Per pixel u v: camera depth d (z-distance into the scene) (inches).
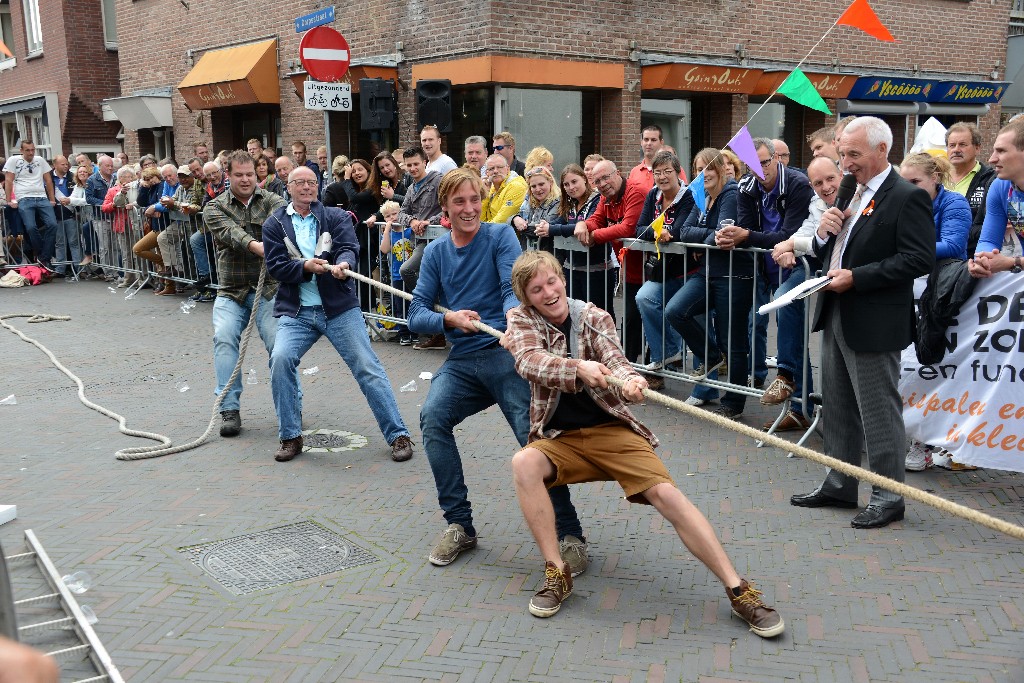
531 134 494.6
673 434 239.6
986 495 194.5
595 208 286.8
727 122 545.3
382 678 128.3
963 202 206.5
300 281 219.6
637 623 142.2
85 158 590.6
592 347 147.2
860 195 175.6
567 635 138.9
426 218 337.7
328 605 149.6
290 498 198.1
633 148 511.2
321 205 226.8
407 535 177.2
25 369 331.9
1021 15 698.2
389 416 222.8
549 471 147.3
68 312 452.1
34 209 558.9
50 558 169.0
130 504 196.1
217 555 169.3
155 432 250.5
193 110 677.9
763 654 132.4
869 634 137.0
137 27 738.8
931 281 206.4
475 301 167.3
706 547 139.9
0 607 74.0
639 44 504.4
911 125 635.5
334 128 557.0
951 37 636.1
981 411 201.8
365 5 526.3
